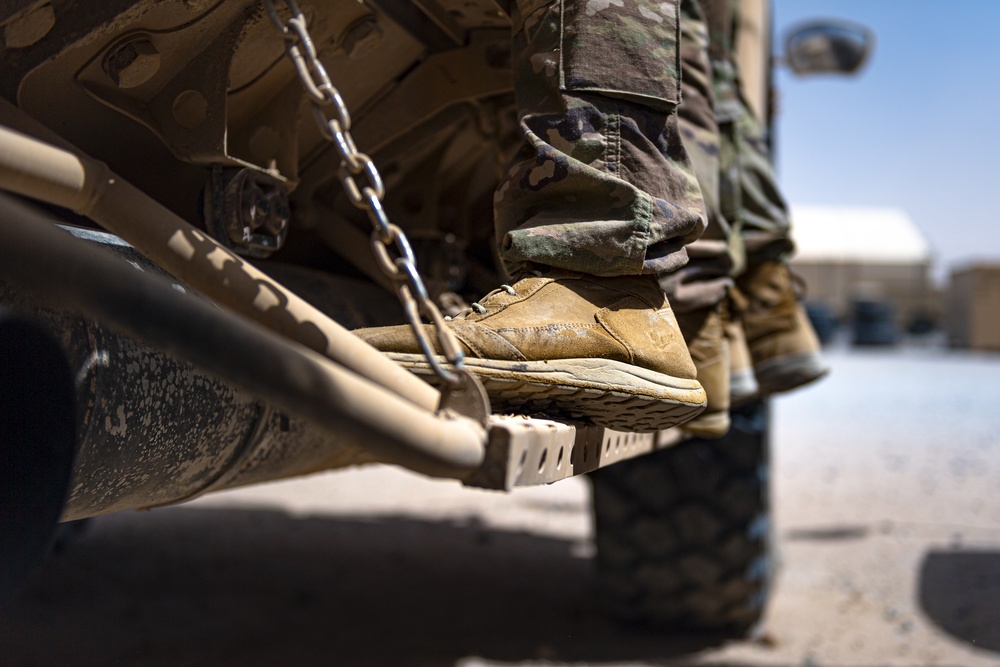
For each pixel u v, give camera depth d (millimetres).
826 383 9289
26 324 631
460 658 2055
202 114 1048
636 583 2275
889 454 4816
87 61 961
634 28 1039
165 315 485
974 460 4598
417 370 880
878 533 3182
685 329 1472
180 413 939
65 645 1998
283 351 528
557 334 935
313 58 738
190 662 1944
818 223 25781
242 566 2783
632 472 2252
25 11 879
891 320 16125
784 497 3775
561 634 2252
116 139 1047
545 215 1016
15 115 768
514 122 1574
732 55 1808
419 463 625
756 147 2010
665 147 1077
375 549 3055
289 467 1256
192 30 994
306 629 2225
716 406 1486
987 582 2627
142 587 2510
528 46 1055
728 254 1500
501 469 709
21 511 656
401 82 1465
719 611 2244
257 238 1115
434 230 1696
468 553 3037
